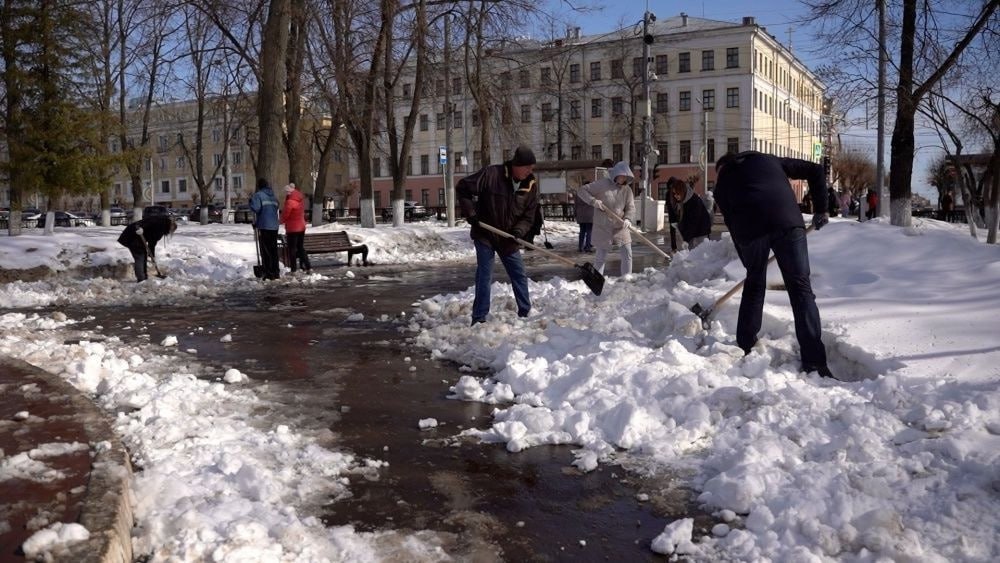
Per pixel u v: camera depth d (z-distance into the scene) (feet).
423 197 246.47
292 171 82.94
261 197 46.09
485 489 12.55
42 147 65.41
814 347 17.30
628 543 10.64
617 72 218.18
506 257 26.45
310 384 19.33
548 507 11.83
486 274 25.86
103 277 46.88
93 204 266.98
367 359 22.27
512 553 10.37
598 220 35.47
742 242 18.49
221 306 34.53
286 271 50.93
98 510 9.73
